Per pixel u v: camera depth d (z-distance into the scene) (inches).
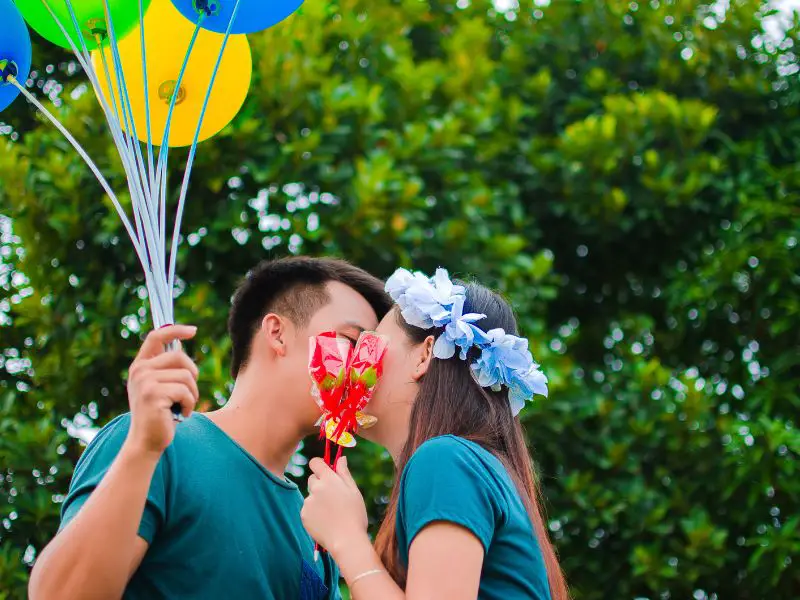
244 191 158.9
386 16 185.9
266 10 92.8
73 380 149.7
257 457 90.9
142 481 71.5
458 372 84.5
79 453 149.0
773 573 155.6
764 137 191.3
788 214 174.7
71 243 154.7
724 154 186.5
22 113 170.4
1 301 158.4
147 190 80.2
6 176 151.3
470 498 74.5
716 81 193.6
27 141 156.2
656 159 180.9
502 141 183.3
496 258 168.2
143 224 79.4
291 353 92.4
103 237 150.3
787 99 193.0
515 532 77.2
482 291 90.1
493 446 82.8
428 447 77.6
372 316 95.3
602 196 181.5
